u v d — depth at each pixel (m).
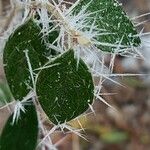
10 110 0.23
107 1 0.20
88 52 0.19
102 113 0.79
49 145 0.25
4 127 0.21
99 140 0.80
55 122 0.18
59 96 0.18
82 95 0.18
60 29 0.20
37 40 0.19
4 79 0.22
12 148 0.21
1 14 0.23
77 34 0.19
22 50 0.19
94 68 0.21
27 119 0.21
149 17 0.56
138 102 0.89
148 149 0.84
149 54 0.77
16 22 0.21
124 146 0.83
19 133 0.21
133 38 0.20
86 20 0.20
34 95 0.19
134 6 0.83
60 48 0.19
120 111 0.83
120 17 0.20
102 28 0.20
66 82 0.18
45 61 0.19
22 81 0.19
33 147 0.21
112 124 0.82
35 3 0.20
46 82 0.18
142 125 0.86
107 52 0.20
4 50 0.19
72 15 0.20
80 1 0.20
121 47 0.20
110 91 0.57
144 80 0.84
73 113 0.18
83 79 0.18
